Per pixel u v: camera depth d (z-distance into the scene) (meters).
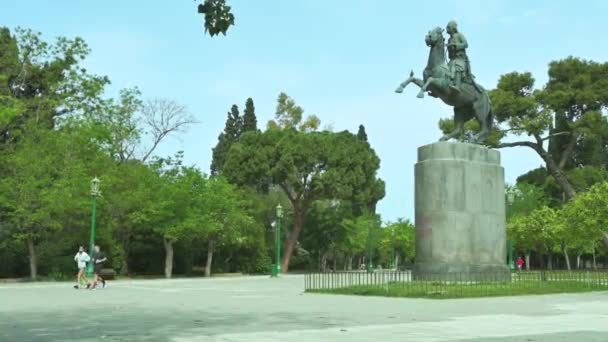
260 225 57.56
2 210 38.19
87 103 46.12
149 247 49.38
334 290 25.12
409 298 21.47
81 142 39.78
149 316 15.88
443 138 26.62
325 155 57.97
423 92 25.23
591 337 11.85
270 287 31.30
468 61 26.81
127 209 42.75
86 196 38.19
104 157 41.94
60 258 40.56
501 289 22.91
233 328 13.20
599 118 51.09
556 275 32.72
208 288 30.34
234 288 30.39
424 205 25.52
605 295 22.88
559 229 36.09
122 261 44.56
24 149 38.16
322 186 57.31
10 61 44.97
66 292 26.70
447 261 24.77
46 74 45.78
